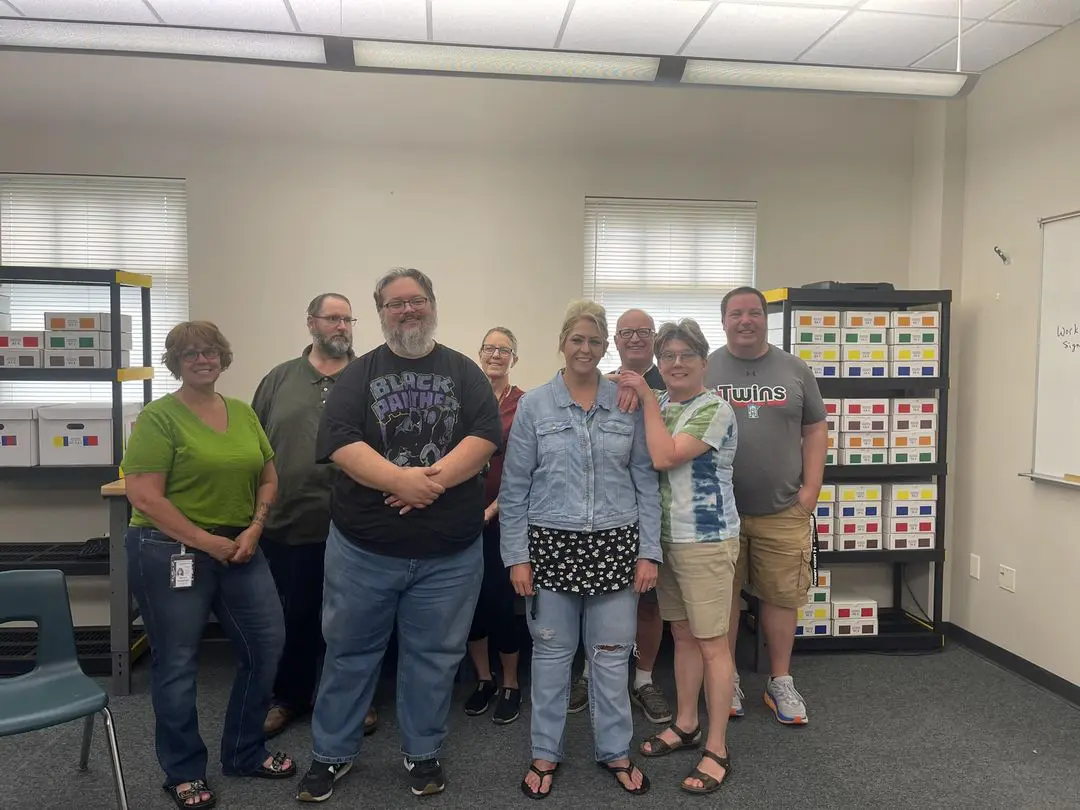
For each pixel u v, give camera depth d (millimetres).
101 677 2863
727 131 3582
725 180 3590
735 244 3633
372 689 2084
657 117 3537
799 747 2371
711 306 3639
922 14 2695
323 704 2041
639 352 2639
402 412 1946
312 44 2148
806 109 3615
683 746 2340
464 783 2145
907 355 3166
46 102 3217
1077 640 2744
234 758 2111
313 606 2482
